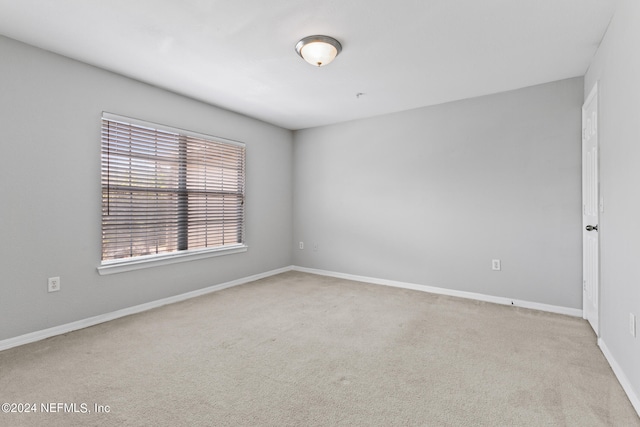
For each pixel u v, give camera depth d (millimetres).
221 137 3967
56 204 2588
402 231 4090
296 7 1976
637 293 1661
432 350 2318
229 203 4113
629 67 1766
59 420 1546
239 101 3729
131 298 3094
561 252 3111
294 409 1646
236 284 4191
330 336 2566
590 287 2768
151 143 3250
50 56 2537
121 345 2387
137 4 1942
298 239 5102
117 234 2996
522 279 3312
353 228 4516
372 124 4320
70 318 2674
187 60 2695
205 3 1934
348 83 3184
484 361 2152
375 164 4305
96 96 2816
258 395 1768
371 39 2354
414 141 3980
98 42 2402
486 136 3490
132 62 2732
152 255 3273
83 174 2748
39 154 2490
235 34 2291
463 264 3656
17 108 2375
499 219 3432
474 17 2072
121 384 1866
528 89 3252
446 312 3131
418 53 2562
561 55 2590
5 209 2332
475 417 1584
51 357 2189
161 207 3359
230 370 2035
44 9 1989
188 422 1542
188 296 3596
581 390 1813
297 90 3377
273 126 4766
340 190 4633
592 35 2279
